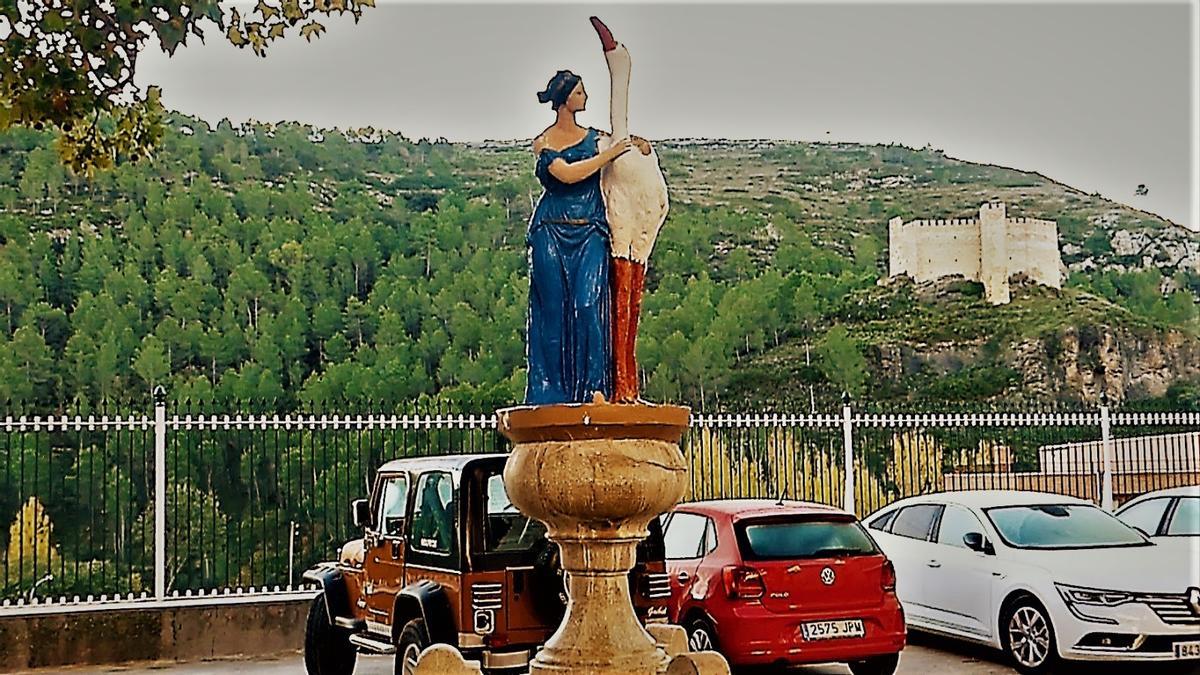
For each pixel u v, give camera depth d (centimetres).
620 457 536
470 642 887
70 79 830
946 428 1686
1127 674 1177
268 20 891
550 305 567
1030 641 1149
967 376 5925
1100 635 1100
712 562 1052
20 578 1377
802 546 1049
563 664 543
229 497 1647
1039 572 1147
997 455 1712
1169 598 1104
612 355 566
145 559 1473
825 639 1030
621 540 549
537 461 542
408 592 938
